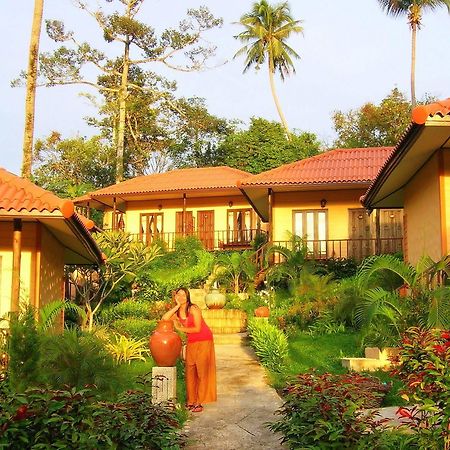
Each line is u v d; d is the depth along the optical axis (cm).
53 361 825
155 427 539
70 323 1720
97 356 874
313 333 1431
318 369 1099
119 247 1773
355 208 2283
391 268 1163
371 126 4397
